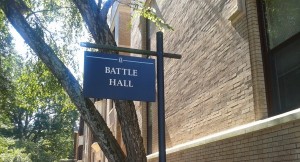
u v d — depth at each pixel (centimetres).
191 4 1042
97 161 2461
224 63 834
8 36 1091
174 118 1095
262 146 656
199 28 978
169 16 1212
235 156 734
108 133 627
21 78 1027
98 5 688
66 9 1034
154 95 548
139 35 1530
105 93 528
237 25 793
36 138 5341
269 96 709
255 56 727
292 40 673
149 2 1395
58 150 5175
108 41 671
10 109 1302
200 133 919
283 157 602
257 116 698
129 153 615
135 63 552
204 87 920
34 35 632
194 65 990
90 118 619
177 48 1120
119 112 627
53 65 622
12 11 632
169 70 1170
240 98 758
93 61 537
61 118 5281
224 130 807
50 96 1033
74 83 627
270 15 735
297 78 652
